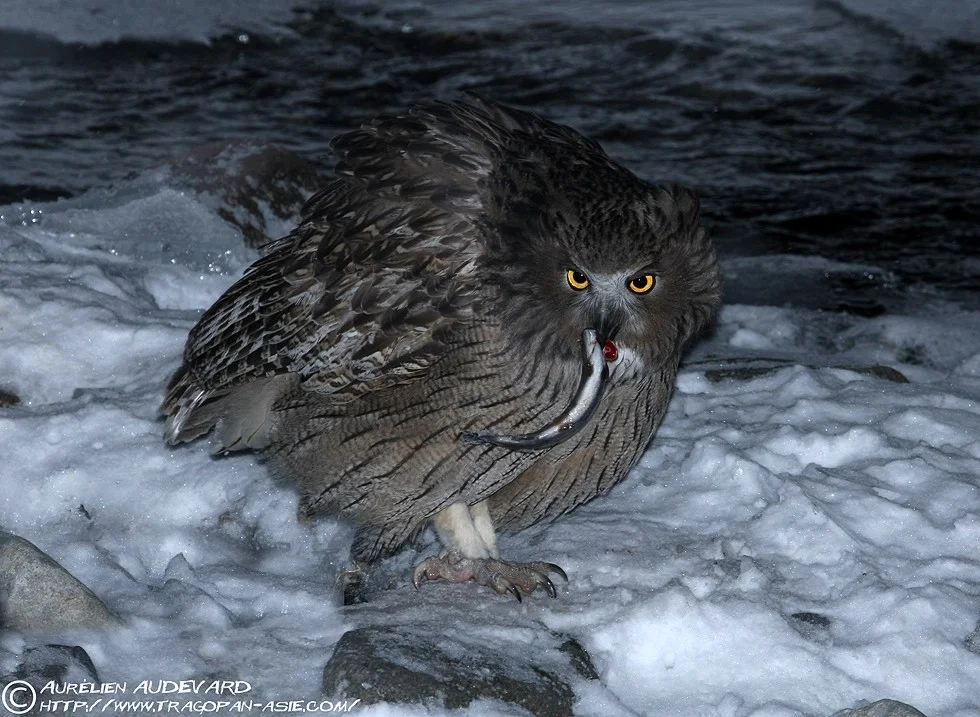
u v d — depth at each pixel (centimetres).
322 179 1656
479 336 816
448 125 894
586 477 923
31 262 1345
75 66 2673
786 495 973
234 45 2866
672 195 854
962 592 858
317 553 959
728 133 2356
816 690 777
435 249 828
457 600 883
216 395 931
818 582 889
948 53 2786
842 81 2633
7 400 1136
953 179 2142
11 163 2078
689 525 978
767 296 1720
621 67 2741
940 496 998
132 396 1112
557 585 895
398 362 833
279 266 902
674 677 796
